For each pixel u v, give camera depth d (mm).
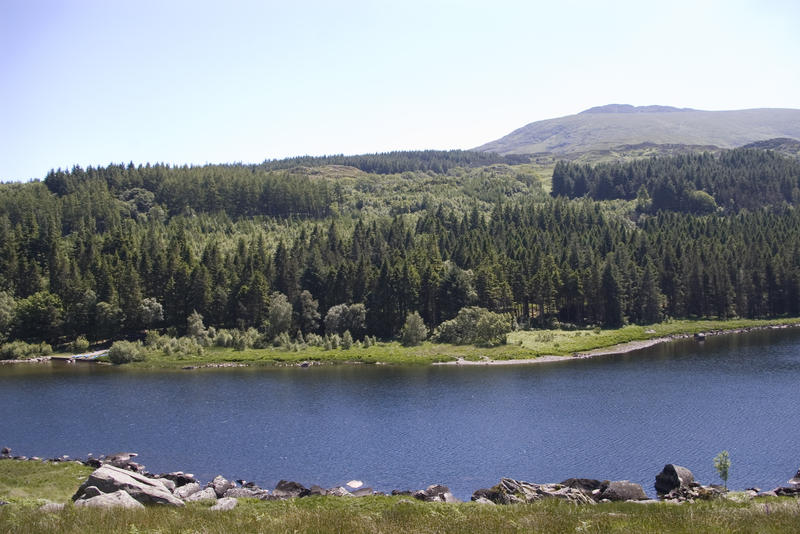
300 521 27953
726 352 119000
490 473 55750
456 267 153500
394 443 65750
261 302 150500
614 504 34406
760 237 187625
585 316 164375
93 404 86625
